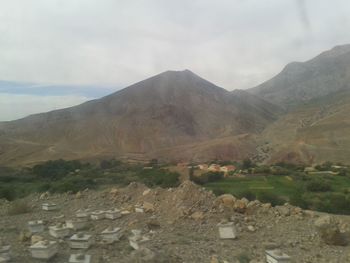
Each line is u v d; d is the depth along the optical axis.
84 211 16.52
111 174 70.00
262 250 12.19
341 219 16.02
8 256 10.91
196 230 14.12
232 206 16.56
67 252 11.64
